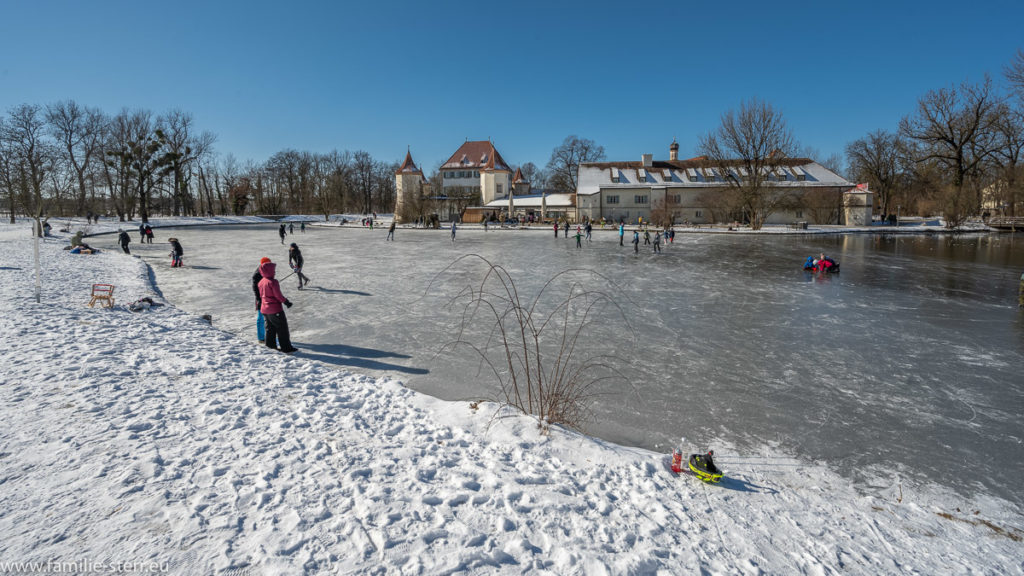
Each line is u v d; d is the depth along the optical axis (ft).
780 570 9.55
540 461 13.55
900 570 9.96
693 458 13.71
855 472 14.71
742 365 25.13
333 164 310.45
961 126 156.97
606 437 16.99
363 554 8.78
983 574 10.05
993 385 22.18
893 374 23.75
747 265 68.64
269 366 21.80
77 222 151.43
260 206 255.50
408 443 14.25
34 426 13.19
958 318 35.68
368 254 84.02
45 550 8.23
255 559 8.41
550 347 28.37
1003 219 153.48
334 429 14.89
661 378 23.12
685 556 9.64
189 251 87.71
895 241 112.88
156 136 193.77
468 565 8.77
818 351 27.61
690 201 196.13
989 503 13.17
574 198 207.31
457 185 261.03
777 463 15.20
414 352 27.09
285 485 11.02
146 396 16.25
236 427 14.32
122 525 9.09
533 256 80.59
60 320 27.30
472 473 12.45
